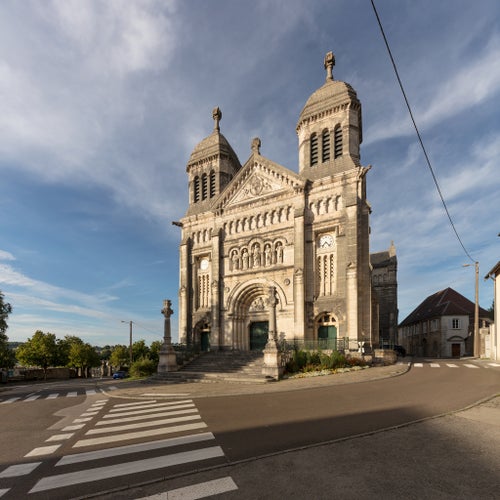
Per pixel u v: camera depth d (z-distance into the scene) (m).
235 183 39.56
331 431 9.48
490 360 34.41
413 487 5.93
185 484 6.24
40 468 7.38
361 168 31.38
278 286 34.41
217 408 13.64
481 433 8.98
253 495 5.74
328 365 24.97
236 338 36.53
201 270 41.72
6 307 35.22
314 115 36.31
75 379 56.81
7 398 22.73
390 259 67.00
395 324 64.06
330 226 32.28
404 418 10.72
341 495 5.69
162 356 28.89
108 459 7.79
